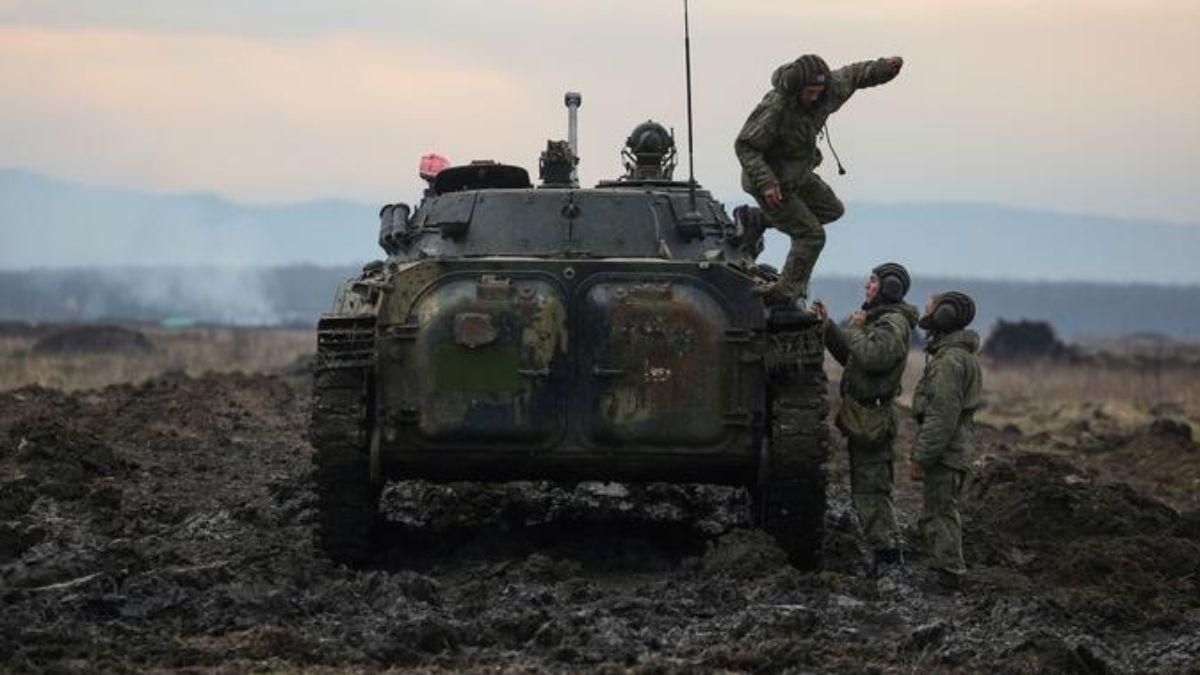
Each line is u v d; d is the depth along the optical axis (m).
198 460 40.16
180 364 99.12
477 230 29.39
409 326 27.02
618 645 22.50
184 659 21.67
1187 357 166.25
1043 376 110.31
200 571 25.27
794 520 27.50
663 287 27.05
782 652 22.19
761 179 27.12
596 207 29.52
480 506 32.62
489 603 24.69
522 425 26.98
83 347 120.06
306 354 109.94
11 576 25.28
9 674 20.52
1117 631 24.92
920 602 25.88
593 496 34.25
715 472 27.50
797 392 27.17
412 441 27.17
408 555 28.89
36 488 33.03
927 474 27.34
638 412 26.98
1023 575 28.56
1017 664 21.98
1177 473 48.22
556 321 26.97
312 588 25.61
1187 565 29.88
